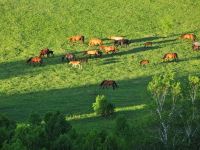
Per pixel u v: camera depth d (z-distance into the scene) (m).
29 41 80.38
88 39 81.25
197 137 32.97
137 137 29.42
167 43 76.38
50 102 50.41
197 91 33.28
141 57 69.12
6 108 48.69
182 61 66.31
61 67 65.81
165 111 33.41
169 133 33.06
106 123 41.31
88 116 44.41
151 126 33.34
